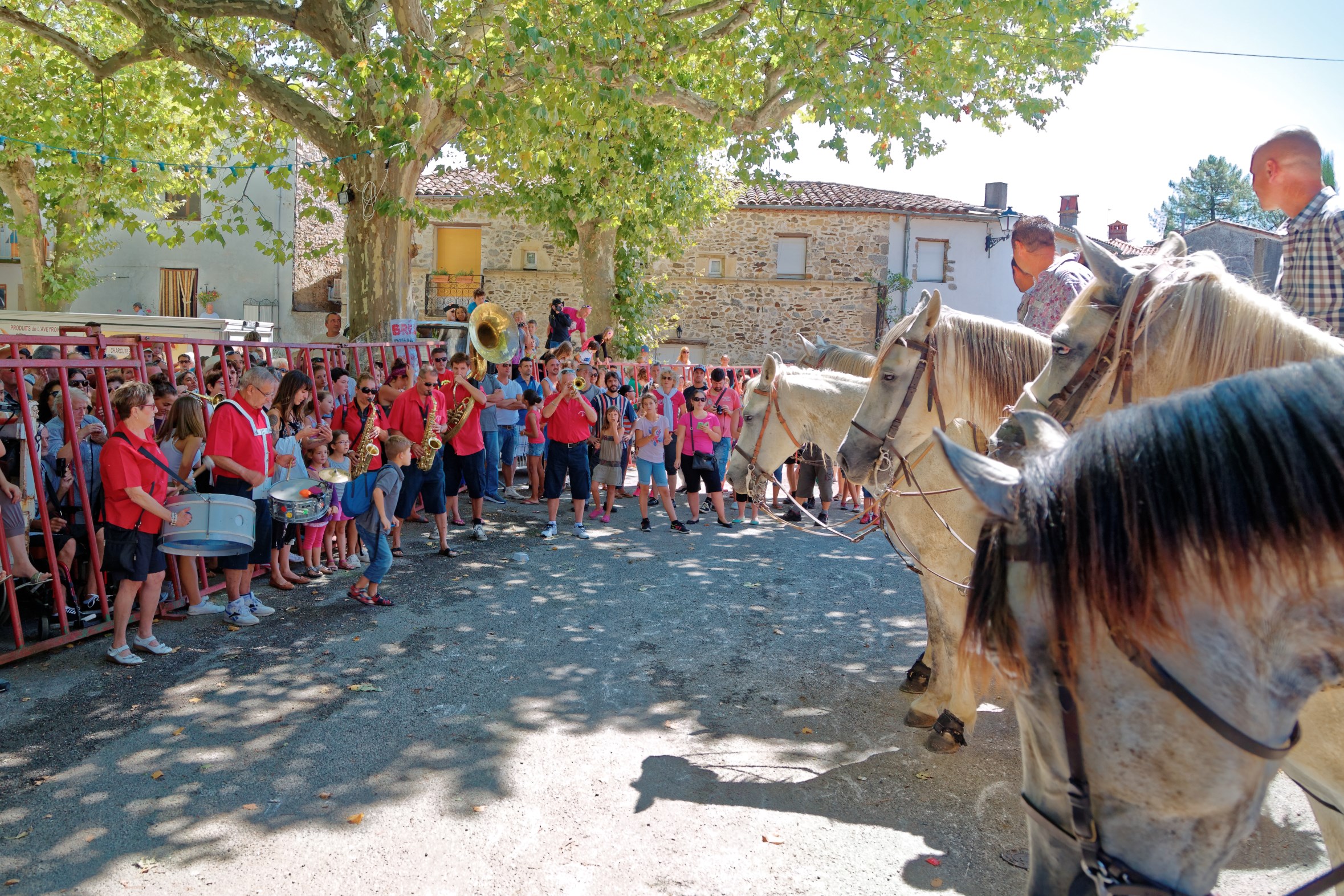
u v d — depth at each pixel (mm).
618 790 4258
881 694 5582
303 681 5691
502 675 5848
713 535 11000
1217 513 1493
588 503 13234
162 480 6004
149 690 5496
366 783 4305
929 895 3383
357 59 11492
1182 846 1558
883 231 29562
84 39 16906
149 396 5855
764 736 4930
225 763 4504
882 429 4578
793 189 14453
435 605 7504
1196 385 2779
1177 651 1521
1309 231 3572
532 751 4699
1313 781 2217
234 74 12688
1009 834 3840
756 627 7023
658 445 11086
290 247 14094
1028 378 4184
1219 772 1516
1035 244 5246
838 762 4586
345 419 8836
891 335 4602
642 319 23609
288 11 12695
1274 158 3686
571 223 21750
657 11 12578
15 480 6074
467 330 16734
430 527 11117
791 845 3750
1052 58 15312
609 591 8094
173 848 3701
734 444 7133
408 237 14375
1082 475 1610
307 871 3539
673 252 24031
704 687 5688
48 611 6242
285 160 27531
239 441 6652
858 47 12898
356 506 7648
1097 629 1557
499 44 11375
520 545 10133
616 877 3516
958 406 4371
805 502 11945
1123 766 1551
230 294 28031
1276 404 1545
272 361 9586
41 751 4613
